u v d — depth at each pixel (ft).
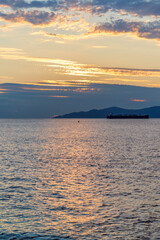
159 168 146.72
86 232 69.15
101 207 85.51
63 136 414.82
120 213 80.69
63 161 172.76
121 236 66.85
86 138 372.58
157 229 70.38
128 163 164.14
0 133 481.05
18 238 66.23
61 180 119.65
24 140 336.70
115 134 460.55
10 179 120.98
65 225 73.05
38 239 65.82
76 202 90.22
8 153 210.59
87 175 129.90
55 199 93.20
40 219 76.74
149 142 305.94
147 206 86.07
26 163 164.04
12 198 93.86
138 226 72.08
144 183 113.70
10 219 76.69
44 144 286.87
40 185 110.83
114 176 127.44
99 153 212.64
